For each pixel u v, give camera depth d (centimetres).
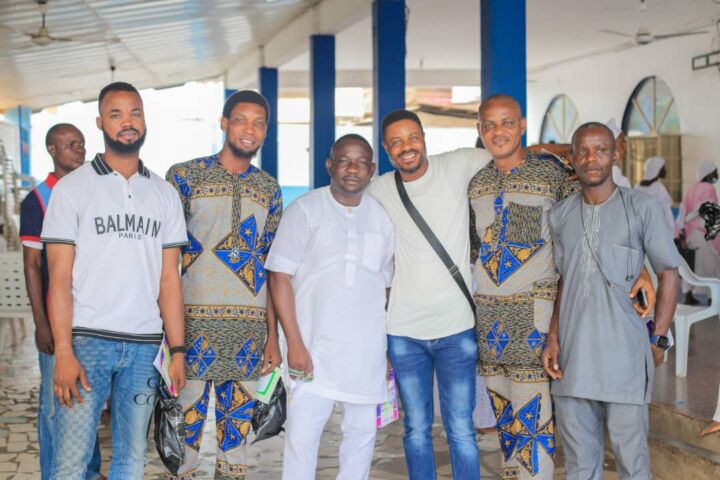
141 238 308
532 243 344
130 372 309
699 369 556
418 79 1662
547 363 342
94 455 406
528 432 347
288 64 1658
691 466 403
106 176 307
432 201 353
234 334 338
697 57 1211
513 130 340
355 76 1667
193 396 340
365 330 343
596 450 342
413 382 360
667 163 1291
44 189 369
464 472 357
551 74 1631
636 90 1373
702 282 540
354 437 352
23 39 1155
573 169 348
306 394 341
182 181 338
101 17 1076
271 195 348
